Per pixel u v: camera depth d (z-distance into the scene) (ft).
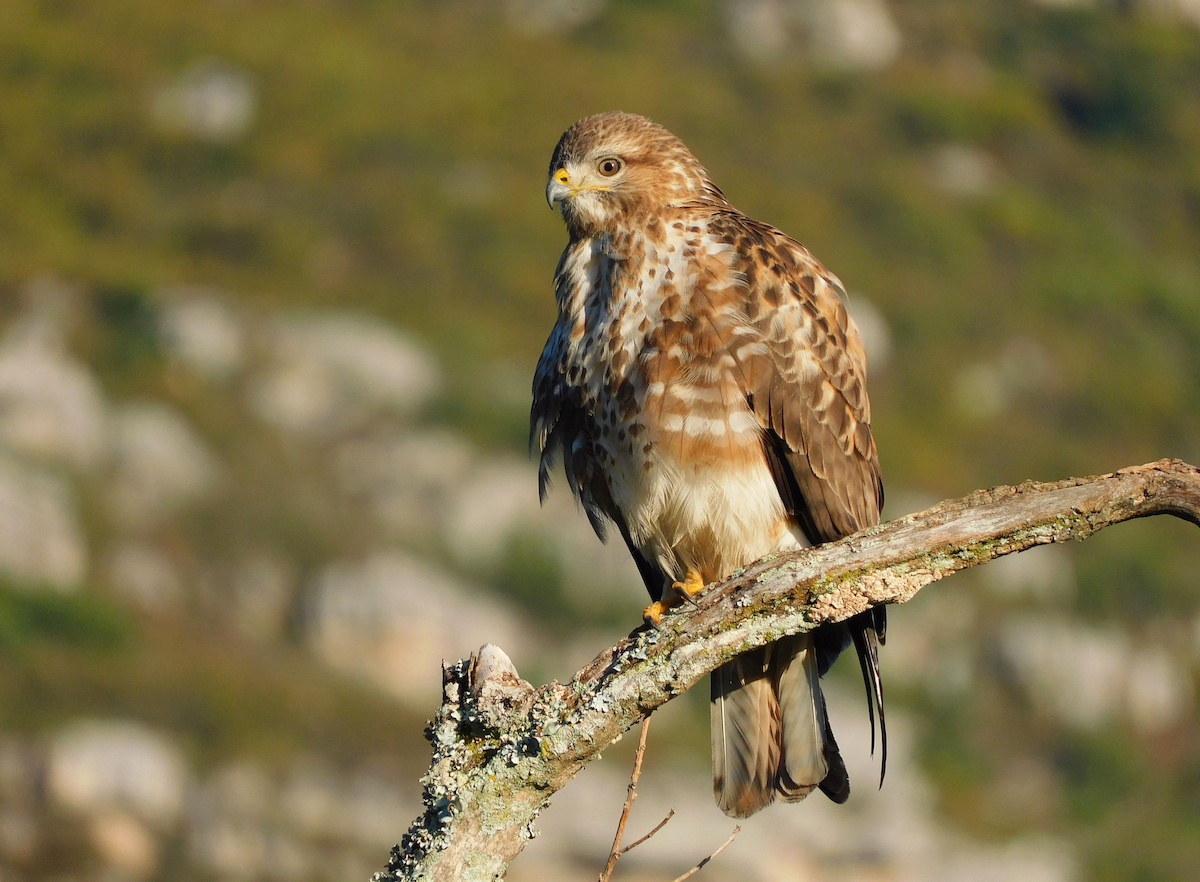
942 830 64.28
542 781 12.67
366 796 55.52
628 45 131.23
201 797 53.47
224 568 69.87
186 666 61.67
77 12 117.19
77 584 66.08
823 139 125.90
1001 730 73.82
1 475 69.15
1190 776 72.38
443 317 89.81
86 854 50.52
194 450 75.72
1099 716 76.18
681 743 59.26
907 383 98.78
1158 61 147.02
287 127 107.55
